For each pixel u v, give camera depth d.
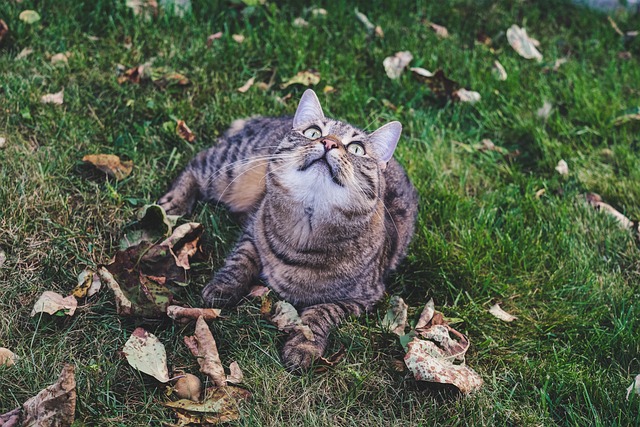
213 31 1.28
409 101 1.24
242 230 0.99
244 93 1.17
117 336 0.85
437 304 0.95
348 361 0.87
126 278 0.87
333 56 1.26
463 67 1.30
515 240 1.03
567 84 1.30
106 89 1.13
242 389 0.82
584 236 1.06
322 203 0.87
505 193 1.11
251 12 1.31
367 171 0.90
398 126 0.93
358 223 0.89
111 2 1.27
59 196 0.96
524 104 1.25
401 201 1.01
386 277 0.97
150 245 0.90
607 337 0.92
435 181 1.10
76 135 1.05
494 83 1.28
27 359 0.81
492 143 1.19
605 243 1.05
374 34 1.33
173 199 1.00
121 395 0.80
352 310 0.91
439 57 1.31
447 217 1.05
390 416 0.82
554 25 1.47
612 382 0.88
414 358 0.84
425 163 1.12
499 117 1.24
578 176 1.15
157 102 1.12
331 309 0.90
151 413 0.79
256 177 1.00
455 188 1.11
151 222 0.94
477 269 0.98
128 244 0.92
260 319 0.89
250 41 1.25
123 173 1.01
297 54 1.24
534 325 0.94
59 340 0.83
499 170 1.15
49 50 1.17
